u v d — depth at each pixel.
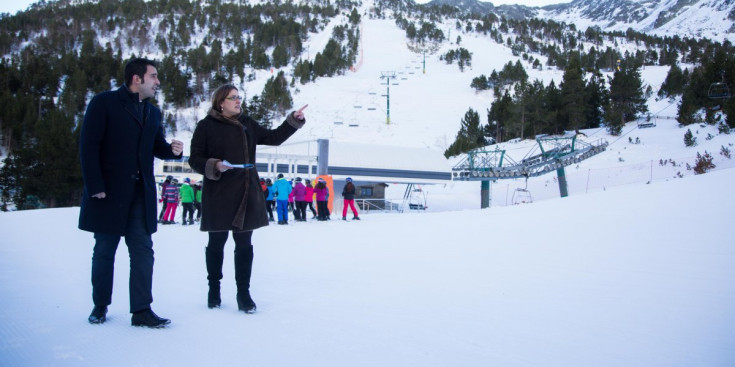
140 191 2.88
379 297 3.43
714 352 2.05
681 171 27.97
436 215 14.50
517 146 50.25
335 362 2.03
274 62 107.31
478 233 7.27
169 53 114.88
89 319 2.75
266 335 2.46
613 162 36.94
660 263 3.97
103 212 2.73
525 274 4.07
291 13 163.00
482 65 117.25
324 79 98.81
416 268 4.71
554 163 30.89
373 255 5.82
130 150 2.81
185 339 2.40
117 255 6.02
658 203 7.42
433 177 30.36
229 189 3.10
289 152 27.61
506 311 2.93
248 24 139.50
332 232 9.66
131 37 123.19
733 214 5.64
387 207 32.59
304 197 15.23
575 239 5.63
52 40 110.88
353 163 28.09
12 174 37.81
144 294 2.71
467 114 58.53
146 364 2.01
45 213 16.80
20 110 59.28
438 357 2.09
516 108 53.19
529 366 1.96
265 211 3.26
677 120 44.56
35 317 2.85
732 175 9.39
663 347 2.15
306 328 2.59
